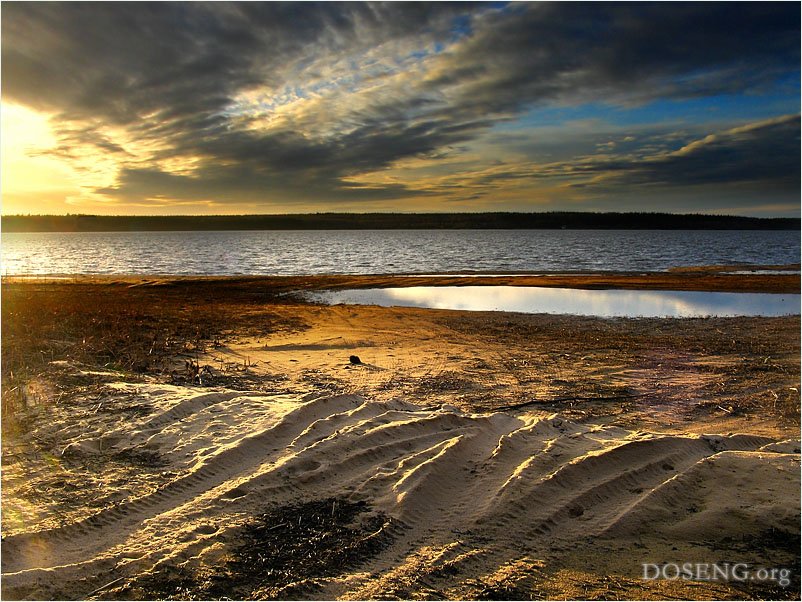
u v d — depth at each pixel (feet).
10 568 12.42
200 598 11.70
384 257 202.59
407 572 12.83
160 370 32.40
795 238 417.28
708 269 137.18
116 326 47.55
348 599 11.84
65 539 13.61
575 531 14.79
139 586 11.98
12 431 20.10
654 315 66.44
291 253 236.22
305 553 13.42
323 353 40.16
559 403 27.12
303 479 16.65
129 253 247.09
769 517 15.24
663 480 17.37
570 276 115.14
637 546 14.26
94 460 17.97
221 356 38.11
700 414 25.70
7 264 179.83
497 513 15.31
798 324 54.39
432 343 44.62
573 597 12.22
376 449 18.45
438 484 16.60
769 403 27.37
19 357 30.45
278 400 24.08
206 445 18.98
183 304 74.79
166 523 14.38
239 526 14.33
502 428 21.35
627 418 24.85
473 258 191.72
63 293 85.25
